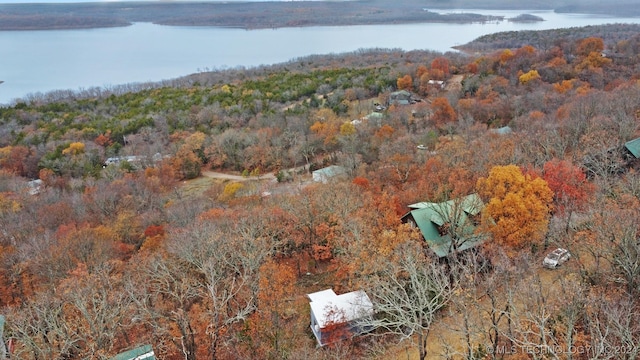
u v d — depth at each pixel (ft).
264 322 127.75
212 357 113.70
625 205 130.41
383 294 117.60
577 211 137.90
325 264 161.99
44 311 118.93
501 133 259.39
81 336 121.08
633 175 150.82
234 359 120.06
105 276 136.98
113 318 123.54
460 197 145.18
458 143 242.99
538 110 295.28
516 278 118.21
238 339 123.24
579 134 209.77
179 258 154.30
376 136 287.69
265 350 121.49
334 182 207.62
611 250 108.78
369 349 116.06
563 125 219.82
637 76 337.11
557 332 94.63
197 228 162.30
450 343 111.24
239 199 235.20
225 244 151.84
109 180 306.76
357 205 163.43
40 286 159.94
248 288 141.18
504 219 131.03
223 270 146.92
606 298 96.07
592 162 172.14
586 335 90.07
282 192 233.55
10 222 224.33
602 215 117.50
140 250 180.65
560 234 130.31
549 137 203.82
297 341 124.67
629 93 248.93
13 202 255.09
